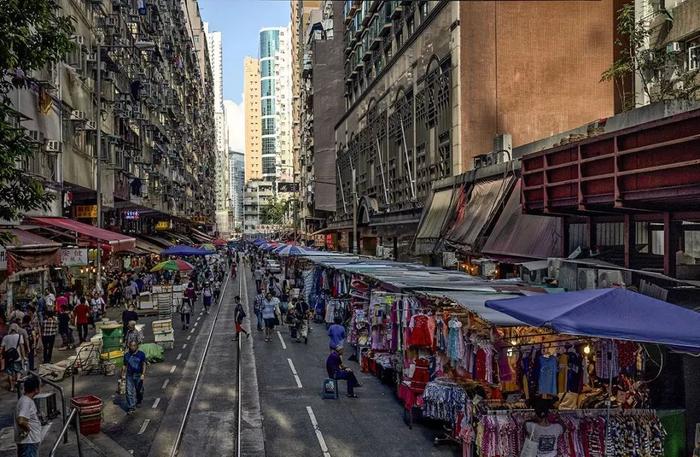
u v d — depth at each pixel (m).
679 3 18.28
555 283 13.85
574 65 27.69
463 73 29.64
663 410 9.76
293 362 20.27
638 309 8.09
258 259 75.31
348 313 25.81
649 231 15.16
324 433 12.70
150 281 38.72
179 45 73.75
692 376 9.94
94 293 27.39
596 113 27.80
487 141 29.11
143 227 58.72
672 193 10.31
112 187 36.97
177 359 20.77
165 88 60.47
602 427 9.12
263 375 18.25
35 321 20.53
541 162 14.98
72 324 26.55
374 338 17.36
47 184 25.64
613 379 9.98
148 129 51.19
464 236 22.38
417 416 13.42
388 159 45.22
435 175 34.06
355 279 20.97
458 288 13.57
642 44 18.53
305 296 32.06
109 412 14.22
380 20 48.47
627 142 11.56
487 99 28.88
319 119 75.81
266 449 11.71
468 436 10.01
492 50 29.19
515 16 28.27
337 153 70.94
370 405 14.88
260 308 27.03
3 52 10.23
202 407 14.66
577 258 14.46
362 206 52.88
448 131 31.44
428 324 12.78
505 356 9.62
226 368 19.27
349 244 63.97
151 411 14.27
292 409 14.54
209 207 144.50
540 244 16.88
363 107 54.81
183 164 77.88
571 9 27.69
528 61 28.27
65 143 28.78
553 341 9.70
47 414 13.20
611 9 27.12
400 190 42.03
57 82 26.20
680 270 12.21
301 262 42.97
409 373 13.38
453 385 11.41
